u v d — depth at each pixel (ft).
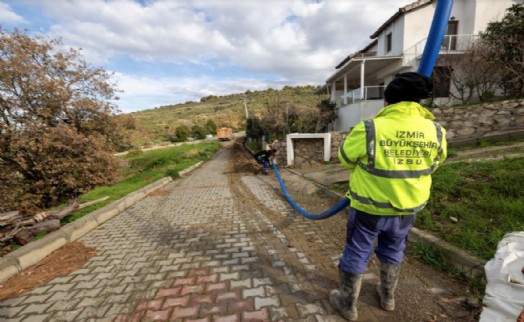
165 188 25.40
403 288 6.82
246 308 6.57
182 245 10.93
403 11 39.01
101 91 27.84
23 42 22.44
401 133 4.63
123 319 6.43
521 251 4.25
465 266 6.86
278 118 54.34
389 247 5.75
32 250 9.94
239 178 28.50
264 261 9.04
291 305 6.59
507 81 28.60
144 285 7.93
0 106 22.45
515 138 20.27
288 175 25.64
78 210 15.66
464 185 10.94
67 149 23.66
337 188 17.10
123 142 31.37
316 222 12.67
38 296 7.66
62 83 24.52
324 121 50.57
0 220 11.71
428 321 5.63
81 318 6.57
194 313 6.49
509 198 9.21
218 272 8.46
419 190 4.76
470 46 33.76
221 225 13.19
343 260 5.69
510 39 26.08
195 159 52.90
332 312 6.24
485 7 38.11
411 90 4.59
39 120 23.31
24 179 24.18
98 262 9.72
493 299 4.08
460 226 8.46
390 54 43.98
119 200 18.21
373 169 4.78
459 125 24.17
